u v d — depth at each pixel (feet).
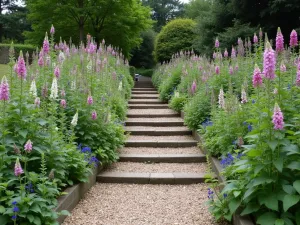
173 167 20.24
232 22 52.70
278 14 45.27
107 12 57.67
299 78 11.29
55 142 13.26
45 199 10.97
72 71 22.21
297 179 10.07
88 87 20.27
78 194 14.61
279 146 10.21
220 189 15.53
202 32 56.39
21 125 12.12
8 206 10.27
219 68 25.29
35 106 13.33
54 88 14.78
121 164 20.76
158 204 14.87
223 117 19.03
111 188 17.08
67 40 61.21
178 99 33.17
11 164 11.57
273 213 10.00
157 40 75.92
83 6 56.65
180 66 42.01
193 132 26.35
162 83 47.11
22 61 12.36
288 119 11.60
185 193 16.33
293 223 9.88
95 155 17.76
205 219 12.99
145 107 37.60
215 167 17.74
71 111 18.34
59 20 57.41
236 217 11.42
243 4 47.09
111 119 21.88
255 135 10.57
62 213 11.34
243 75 23.57
